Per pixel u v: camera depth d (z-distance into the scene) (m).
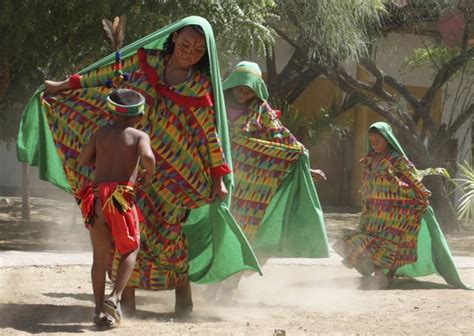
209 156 8.96
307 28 22.52
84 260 13.35
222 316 9.36
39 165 9.75
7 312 9.01
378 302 10.96
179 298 9.40
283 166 10.65
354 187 33.19
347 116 32.00
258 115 10.61
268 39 17.64
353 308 10.34
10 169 31.59
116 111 8.23
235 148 10.58
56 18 16.64
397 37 30.73
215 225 9.30
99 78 9.09
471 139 32.62
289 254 10.96
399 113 26.45
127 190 8.12
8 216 22.22
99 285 8.30
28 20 15.82
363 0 22.50
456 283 12.87
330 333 8.44
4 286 10.84
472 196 22.25
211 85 8.98
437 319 9.59
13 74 18.25
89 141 8.41
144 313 9.40
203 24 8.84
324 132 26.58
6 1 15.52
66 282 11.43
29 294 10.31
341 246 12.81
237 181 10.58
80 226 20.73
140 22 15.99
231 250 9.47
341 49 23.75
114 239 8.16
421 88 33.25
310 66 24.92
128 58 9.12
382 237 12.70
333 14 22.30
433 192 25.75
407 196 12.73
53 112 9.15
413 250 12.83
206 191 9.02
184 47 8.78
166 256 9.02
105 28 8.88
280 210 10.86
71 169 9.12
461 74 28.53
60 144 9.14
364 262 12.62
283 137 10.65
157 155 8.94
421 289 12.57
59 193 30.73
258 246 10.89
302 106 32.69
